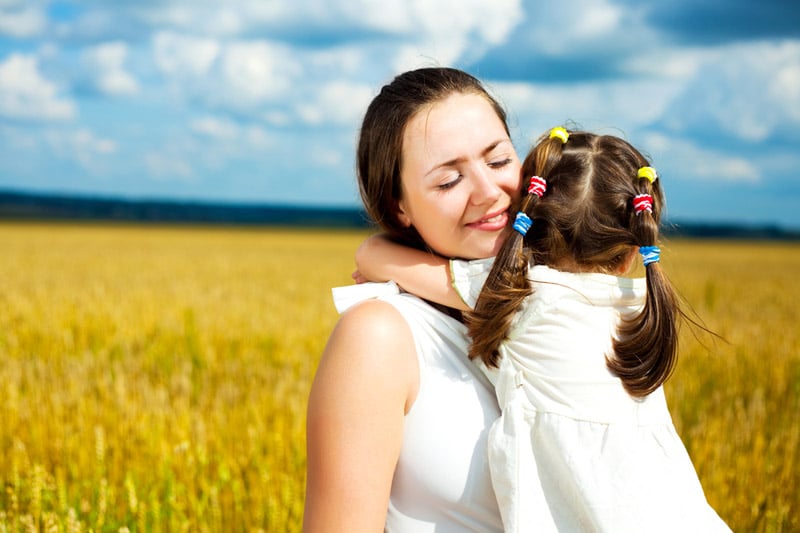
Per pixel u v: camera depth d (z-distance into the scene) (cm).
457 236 144
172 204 13038
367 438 123
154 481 342
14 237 3800
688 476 140
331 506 123
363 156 153
